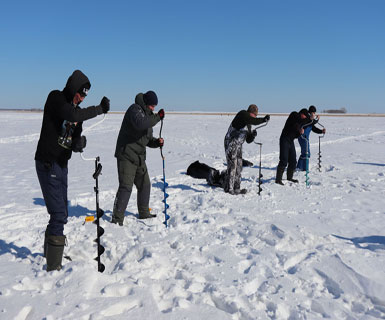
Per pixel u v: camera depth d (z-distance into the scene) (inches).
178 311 95.3
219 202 223.0
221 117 1897.1
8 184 295.0
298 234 157.2
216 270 125.6
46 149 118.9
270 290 113.1
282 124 1270.9
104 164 396.5
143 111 174.1
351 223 187.2
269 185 288.8
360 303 106.6
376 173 344.2
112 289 103.0
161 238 155.6
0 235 165.3
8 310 90.2
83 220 183.8
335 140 708.7
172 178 312.7
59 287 103.5
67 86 118.7
